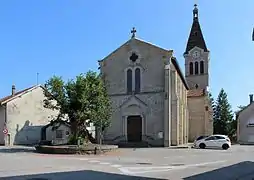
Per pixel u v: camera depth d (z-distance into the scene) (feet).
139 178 48.32
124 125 140.67
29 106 146.82
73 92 102.47
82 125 106.42
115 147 107.24
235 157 89.20
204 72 231.50
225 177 51.16
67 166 62.03
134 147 130.82
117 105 143.23
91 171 55.21
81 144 104.06
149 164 69.26
